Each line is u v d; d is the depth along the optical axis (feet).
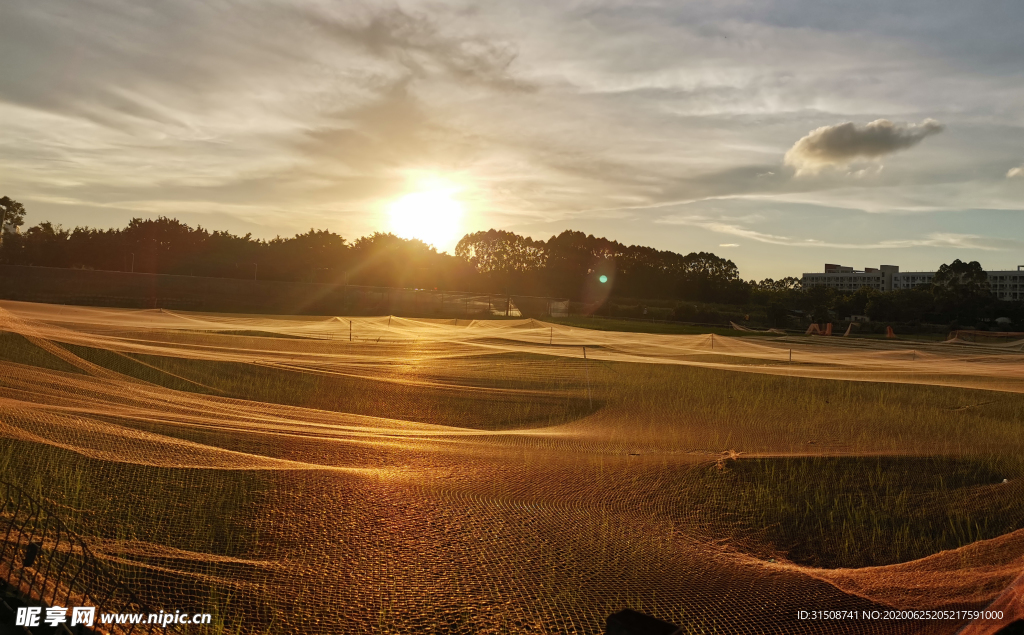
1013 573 16.17
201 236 215.31
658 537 20.26
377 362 54.70
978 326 191.93
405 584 16.21
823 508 24.02
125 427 25.95
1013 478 27.25
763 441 33.37
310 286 139.44
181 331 62.95
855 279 470.80
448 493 23.44
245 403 34.40
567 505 22.91
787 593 16.39
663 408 42.16
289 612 14.57
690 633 14.37
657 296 271.49
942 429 36.09
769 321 187.93
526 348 68.95
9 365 33.06
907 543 20.86
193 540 18.20
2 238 190.80
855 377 52.39
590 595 16.03
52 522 17.70
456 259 251.19
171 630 13.30
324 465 25.64
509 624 14.46
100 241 193.06
